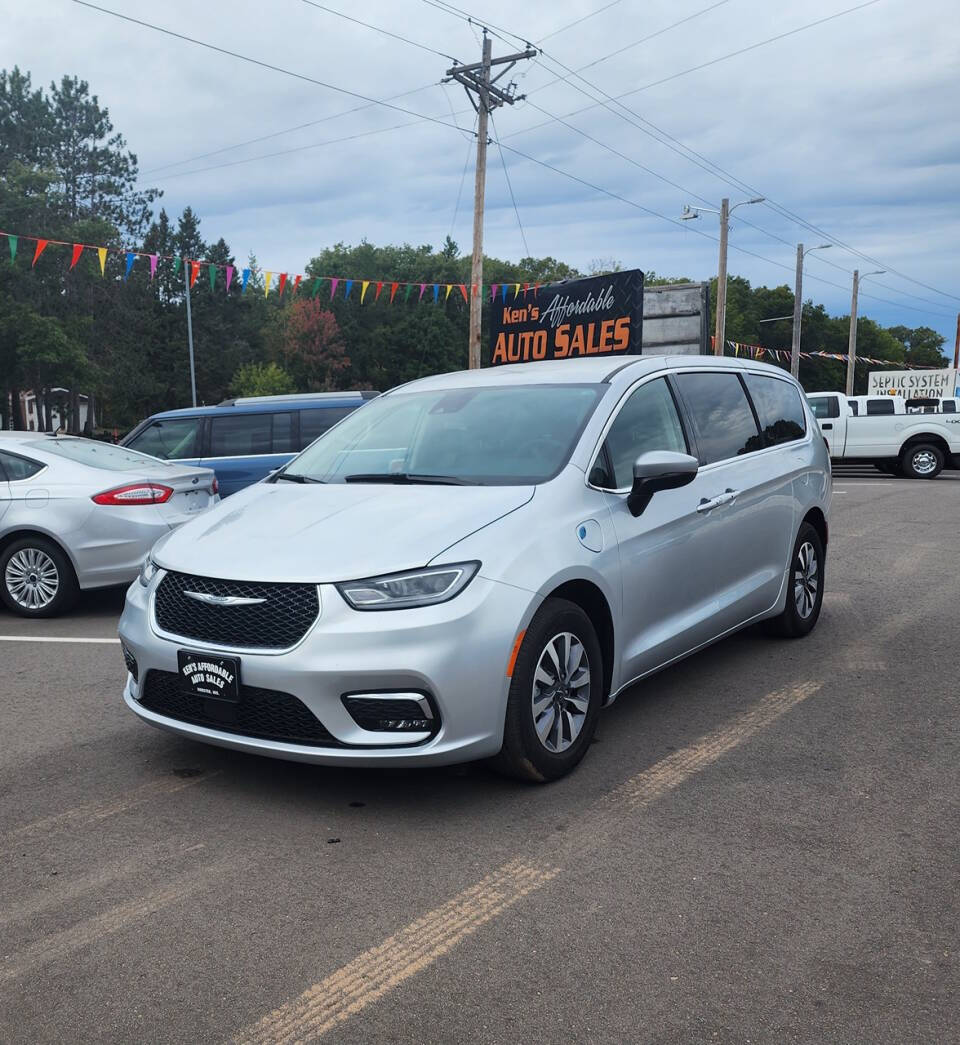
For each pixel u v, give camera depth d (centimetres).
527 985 249
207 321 8250
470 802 366
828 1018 233
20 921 285
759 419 561
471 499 385
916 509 1396
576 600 402
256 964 260
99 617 741
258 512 409
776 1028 230
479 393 481
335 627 337
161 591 380
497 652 347
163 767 409
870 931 272
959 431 2058
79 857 326
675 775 390
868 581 820
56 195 5419
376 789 380
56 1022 237
